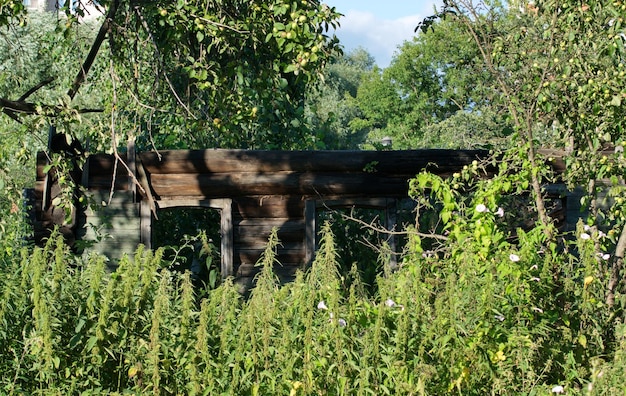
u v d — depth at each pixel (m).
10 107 11.52
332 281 6.27
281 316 6.12
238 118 12.76
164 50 12.67
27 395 5.80
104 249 14.43
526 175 8.47
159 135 17.25
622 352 5.95
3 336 5.84
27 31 23.36
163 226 16.28
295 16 10.92
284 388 5.83
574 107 9.12
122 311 5.96
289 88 16.42
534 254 7.47
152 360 5.70
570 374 6.39
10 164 20.20
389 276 7.11
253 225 14.54
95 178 14.41
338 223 14.98
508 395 6.14
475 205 8.05
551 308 7.02
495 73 8.80
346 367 5.86
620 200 9.01
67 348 5.95
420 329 6.11
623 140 9.12
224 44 12.03
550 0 8.87
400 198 14.59
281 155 14.43
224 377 5.79
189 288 6.06
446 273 7.31
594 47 8.99
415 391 5.71
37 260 6.05
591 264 7.27
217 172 14.48
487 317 6.31
